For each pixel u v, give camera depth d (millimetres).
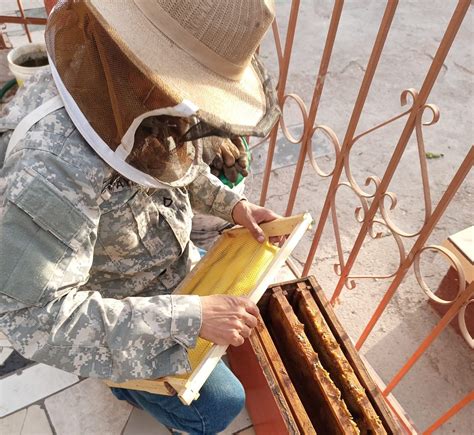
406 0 5078
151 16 952
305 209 3014
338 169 1735
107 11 938
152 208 1333
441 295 2406
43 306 1058
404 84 4016
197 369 1174
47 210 994
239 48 1008
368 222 1733
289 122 3572
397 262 2742
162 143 1076
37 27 3832
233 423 1911
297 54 4219
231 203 1632
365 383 1501
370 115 3709
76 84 982
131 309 1143
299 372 1700
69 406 1896
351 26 4613
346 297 2549
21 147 1022
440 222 2988
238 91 1080
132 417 1887
